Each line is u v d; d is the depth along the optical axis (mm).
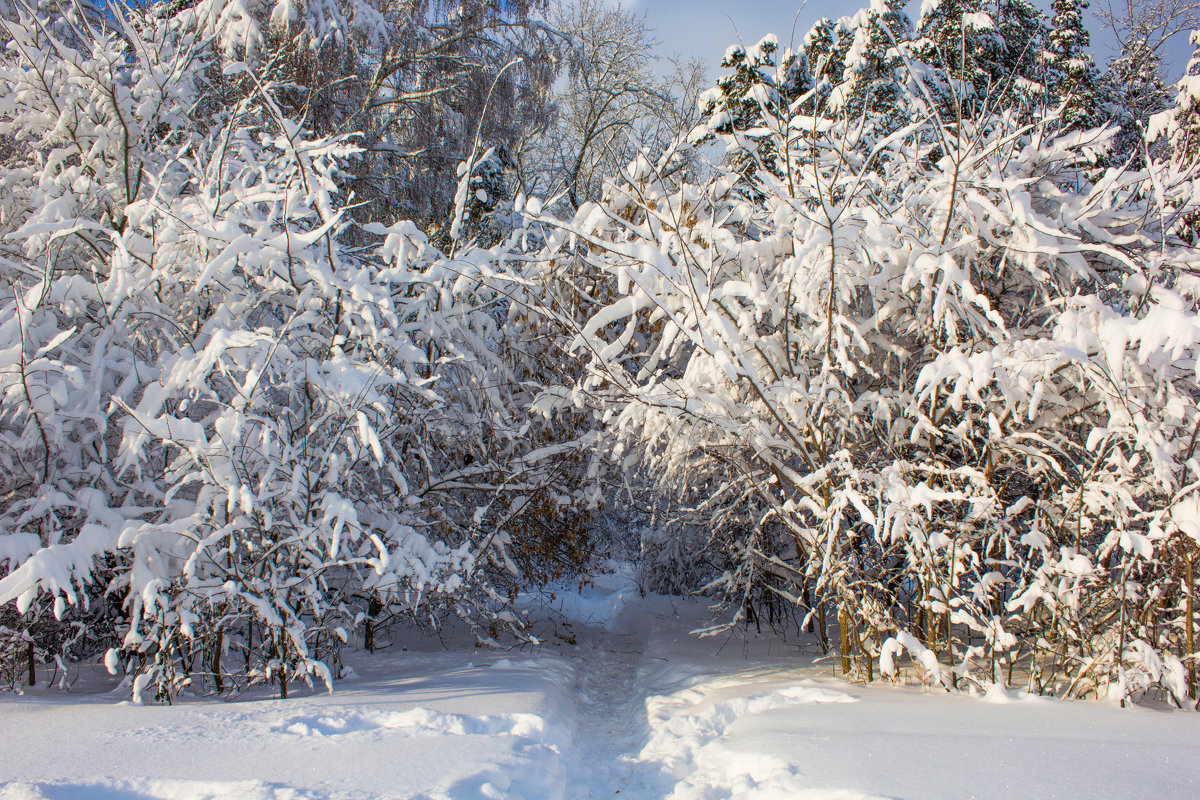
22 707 4020
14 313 5086
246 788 2629
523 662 6184
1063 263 5391
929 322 5203
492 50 15664
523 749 3344
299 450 5043
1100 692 4012
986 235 5141
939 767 2721
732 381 5430
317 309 5797
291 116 11516
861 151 6473
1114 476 4270
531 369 8094
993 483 5309
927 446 5277
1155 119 8227
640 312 7223
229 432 4527
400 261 6543
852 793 2496
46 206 5512
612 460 6988
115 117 6371
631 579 14148
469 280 7031
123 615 5391
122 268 5117
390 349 5797
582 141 20188
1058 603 4090
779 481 5547
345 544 4984
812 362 5836
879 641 4934
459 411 7281
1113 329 3828
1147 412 4133
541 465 7562
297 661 4914
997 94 6316
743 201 6637
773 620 7652
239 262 5395
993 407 4961
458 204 7375
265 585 4531
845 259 5199
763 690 4723
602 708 5520
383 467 6285
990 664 4449
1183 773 2561
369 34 13570
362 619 5664
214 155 6129
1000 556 5113
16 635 4613
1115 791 2383
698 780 3203
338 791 2637
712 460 6062
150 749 3166
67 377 5004
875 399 5223
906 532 4363
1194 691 3875
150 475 5402
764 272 5977
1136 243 5406
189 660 4816
